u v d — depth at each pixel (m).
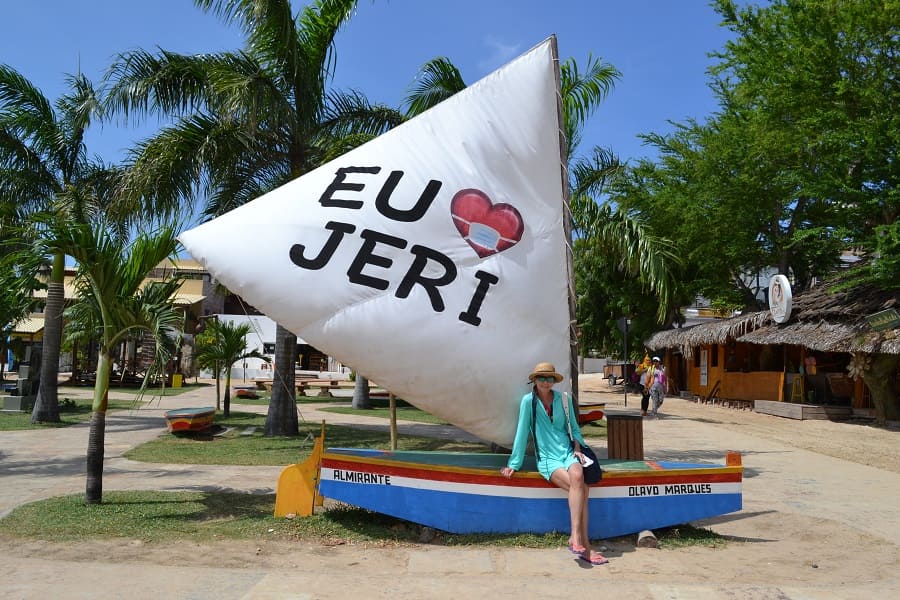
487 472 6.04
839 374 20.61
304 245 6.22
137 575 4.91
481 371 6.16
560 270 6.54
